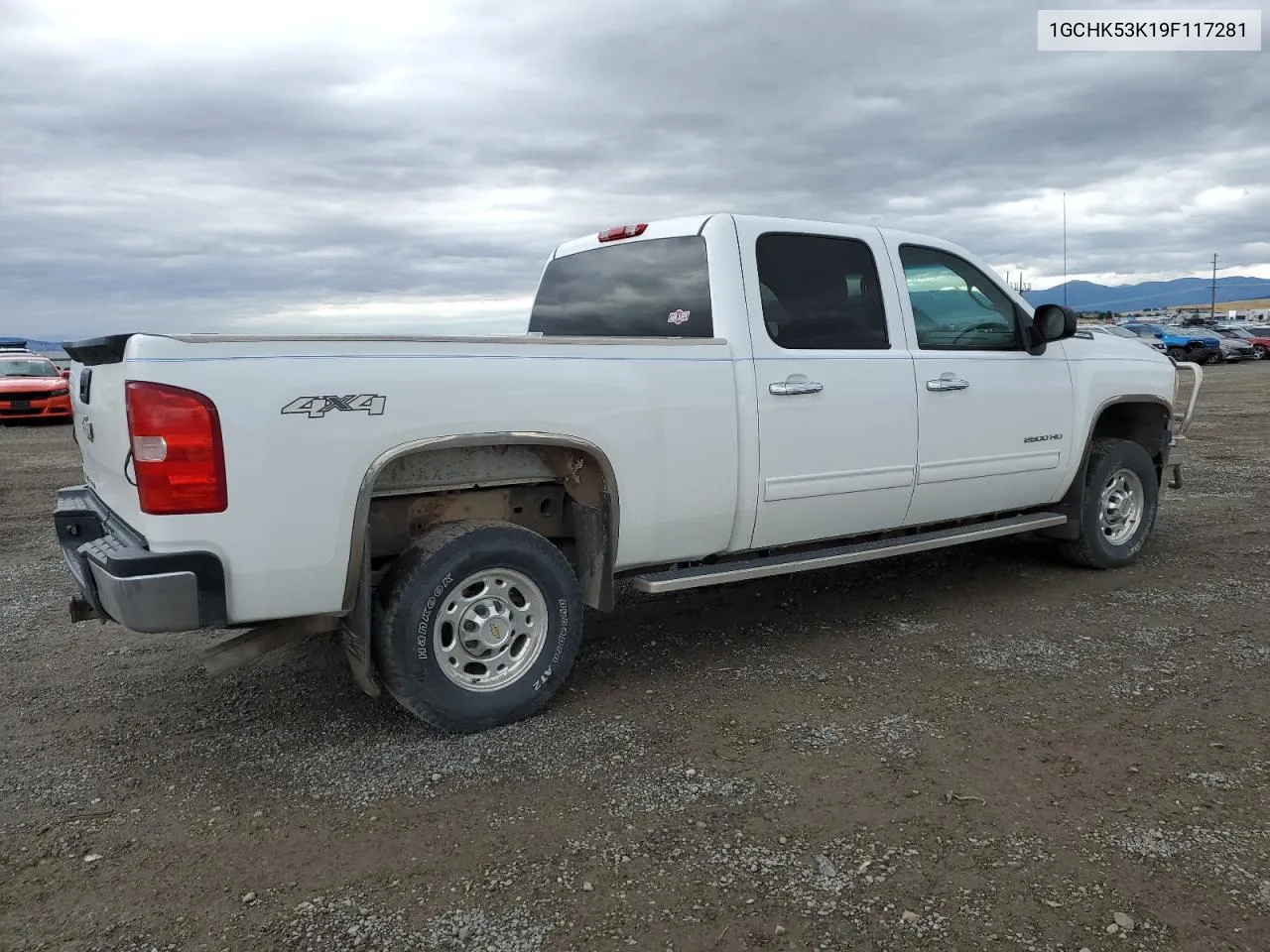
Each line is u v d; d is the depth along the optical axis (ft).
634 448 12.97
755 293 14.40
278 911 8.50
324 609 11.10
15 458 43.80
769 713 12.71
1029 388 17.80
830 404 14.90
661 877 8.90
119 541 10.94
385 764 11.40
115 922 8.38
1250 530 23.76
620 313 15.84
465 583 11.78
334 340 10.81
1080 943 7.84
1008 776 10.77
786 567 14.64
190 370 9.95
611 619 17.17
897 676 13.99
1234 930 7.98
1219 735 11.76
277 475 10.41
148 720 12.98
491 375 11.72
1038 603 17.66
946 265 17.22
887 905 8.39
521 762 11.37
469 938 8.07
